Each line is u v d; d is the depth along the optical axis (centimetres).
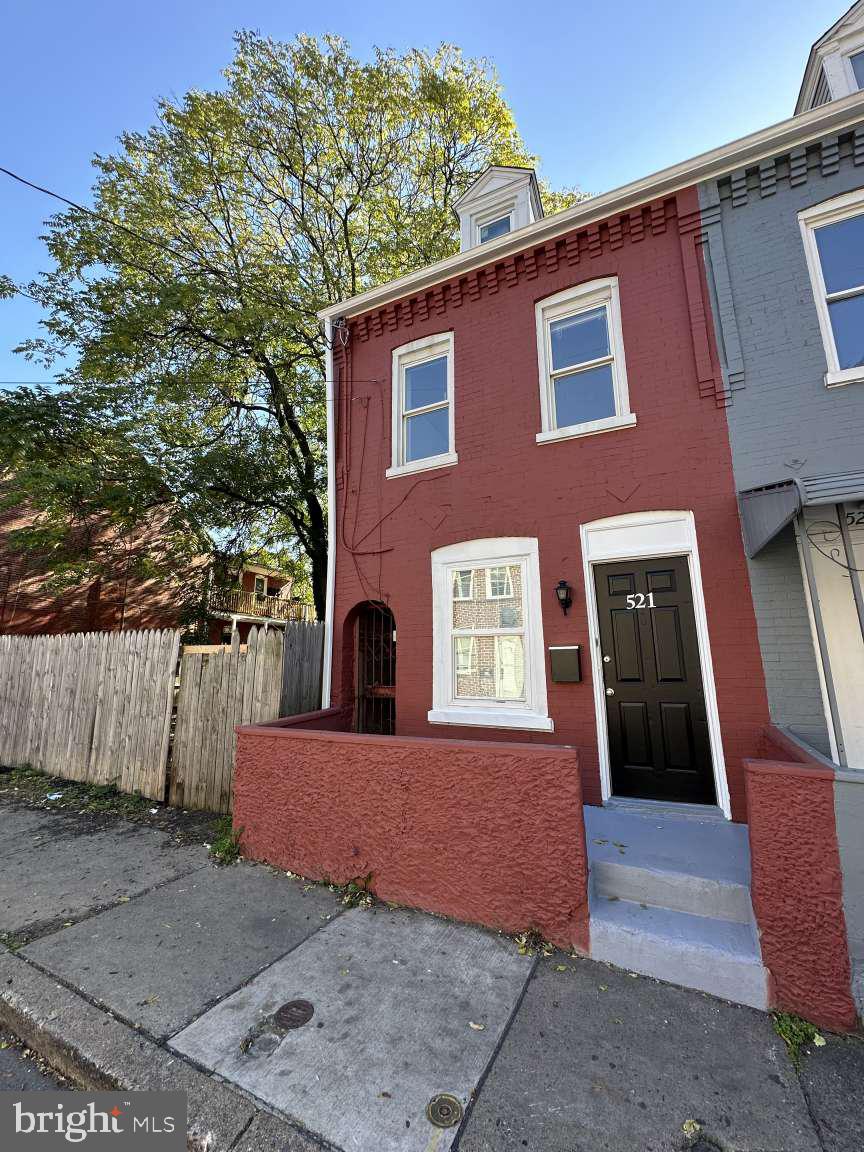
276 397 1336
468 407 635
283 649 586
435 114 1309
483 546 593
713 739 457
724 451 491
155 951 325
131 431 1035
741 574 466
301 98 1192
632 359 547
